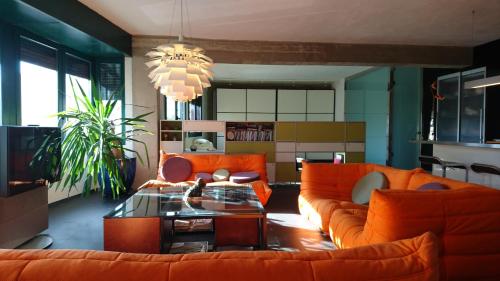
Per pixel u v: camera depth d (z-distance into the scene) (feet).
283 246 10.23
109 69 19.17
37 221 10.52
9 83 12.82
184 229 10.85
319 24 15.99
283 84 32.86
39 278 2.47
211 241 10.08
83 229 11.82
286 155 20.65
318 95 31.40
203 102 30.73
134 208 9.11
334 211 9.45
